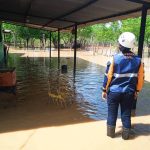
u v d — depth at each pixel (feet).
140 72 8.32
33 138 8.40
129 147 8.03
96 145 8.06
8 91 14.35
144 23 11.60
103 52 64.80
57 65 32.45
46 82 19.30
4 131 8.87
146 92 16.89
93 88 17.65
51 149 7.70
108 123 8.68
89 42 91.40
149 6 11.47
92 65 34.45
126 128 8.49
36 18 25.58
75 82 19.89
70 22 24.70
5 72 13.80
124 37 8.09
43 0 15.51
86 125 9.80
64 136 8.66
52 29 37.09
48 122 9.99
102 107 12.65
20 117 10.50
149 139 8.70
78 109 12.08
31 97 14.08
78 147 7.89
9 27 69.67
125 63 8.09
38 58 42.14
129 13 14.78
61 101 13.41
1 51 27.17
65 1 14.76
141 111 12.12
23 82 18.79
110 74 8.16
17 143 8.00
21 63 32.86
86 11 16.94
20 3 17.81
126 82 8.20
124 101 8.37
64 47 83.41
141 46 11.73
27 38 69.67
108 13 16.53
